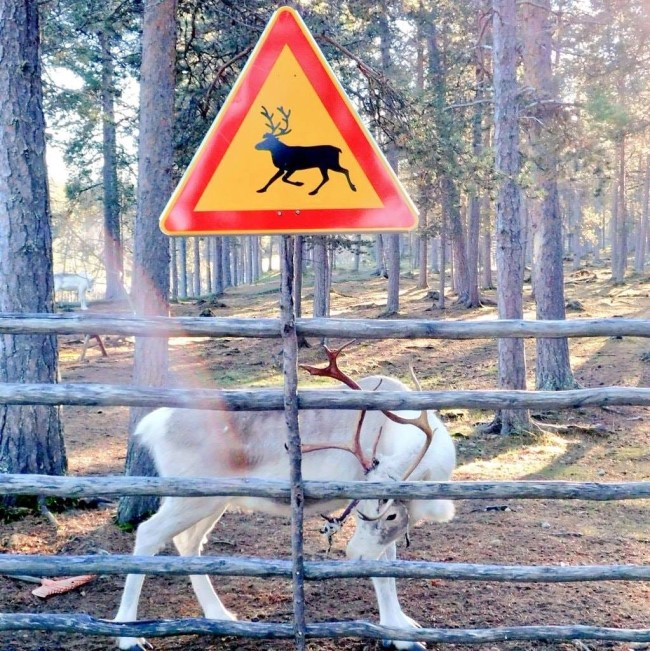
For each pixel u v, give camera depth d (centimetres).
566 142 1123
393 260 2409
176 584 491
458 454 932
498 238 976
